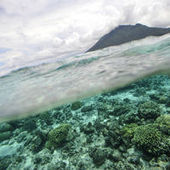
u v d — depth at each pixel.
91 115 8.51
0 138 9.12
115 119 6.71
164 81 12.52
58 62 13.76
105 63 11.38
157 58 10.30
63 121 8.87
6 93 10.36
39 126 9.39
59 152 5.66
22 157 6.20
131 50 13.05
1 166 6.06
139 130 4.72
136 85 13.60
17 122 11.63
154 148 3.93
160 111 6.16
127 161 4.05
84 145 5.55
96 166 4.35
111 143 4.82
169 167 3.43
